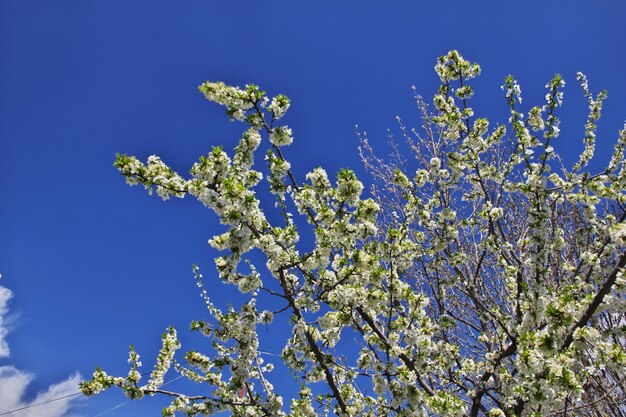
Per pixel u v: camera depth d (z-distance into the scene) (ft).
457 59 23.58
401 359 18.86
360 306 18.51
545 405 14.87
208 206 15.89
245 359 19.48
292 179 18.86
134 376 19.17
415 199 23.84
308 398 20.47
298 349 19.94
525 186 19.71
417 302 18.97
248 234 16.15
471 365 21.04
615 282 16.99
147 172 15.98
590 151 23.39
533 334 15.74
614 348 15.43
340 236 16.63
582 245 23.18
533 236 19.19
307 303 17.93
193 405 19.25
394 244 18.90
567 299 16.19
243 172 17.83
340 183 16.29
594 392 21.29
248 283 17.51
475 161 23.13
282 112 17.89
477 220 26.03
